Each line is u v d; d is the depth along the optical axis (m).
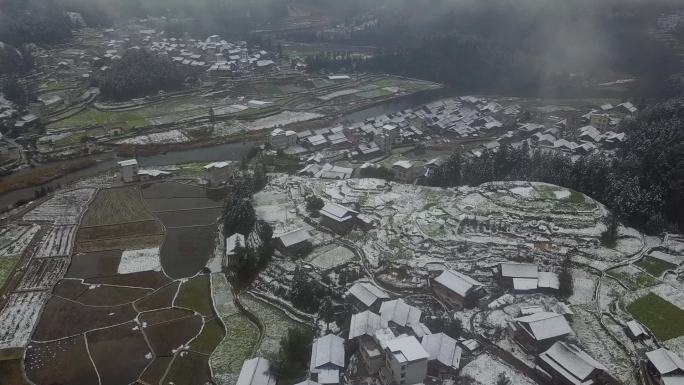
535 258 109.12
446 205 128.12
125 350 90.94
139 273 113.81
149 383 83.75
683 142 128.25
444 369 80.56
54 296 105.38
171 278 112.19
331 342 84.25
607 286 101.19
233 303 103.75
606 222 118.50
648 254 110.44
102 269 115.25
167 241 126.88
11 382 83.56
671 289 99.12
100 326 96.81
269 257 114.19
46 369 86.38
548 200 124.88
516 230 116.38
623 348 85.50
